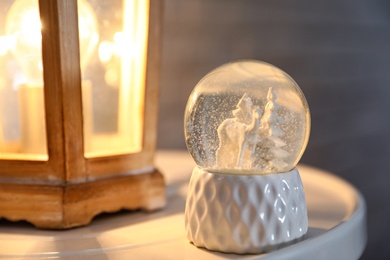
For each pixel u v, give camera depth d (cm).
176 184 58
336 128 131
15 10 42
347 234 39
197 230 37
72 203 42
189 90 88
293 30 113
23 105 43
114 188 45
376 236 147
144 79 48
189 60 88
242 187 35
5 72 43
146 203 47
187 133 38
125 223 44
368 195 146
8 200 43
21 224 44
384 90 155
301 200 37
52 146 42
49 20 40
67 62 41
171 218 46
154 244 38
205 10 90
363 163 144
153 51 48
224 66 40
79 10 42
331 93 128
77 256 36
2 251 37
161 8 49
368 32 145
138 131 48
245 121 36
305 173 63
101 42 44
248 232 35
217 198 36
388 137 158
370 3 146
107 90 45
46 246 38
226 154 36
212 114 37
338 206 50
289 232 36
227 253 36
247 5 99
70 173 42
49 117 42
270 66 40
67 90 41
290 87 38
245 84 37
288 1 111
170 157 74
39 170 43
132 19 47
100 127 45
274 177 36
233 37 96
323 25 124
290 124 37
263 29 104
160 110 84
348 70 136
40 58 42
